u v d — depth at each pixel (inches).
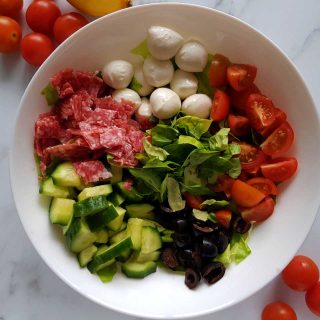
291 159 11.6
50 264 11.2
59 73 11.3
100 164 11.4
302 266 12.3
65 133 11.6
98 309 12.9
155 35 11.1
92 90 11.8
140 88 12.0
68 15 12.0
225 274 11.8
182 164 11.7
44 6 12.2
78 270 11.5
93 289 11.3
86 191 11.2
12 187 11.1
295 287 12.5
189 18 11.2
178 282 11.8
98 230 11.3
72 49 11.2
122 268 11.8
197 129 11.6
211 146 11.5
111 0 11.9
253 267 11.7
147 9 11.0
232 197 11.8
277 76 11.5
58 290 12.9
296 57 13.0
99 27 11.0
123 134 11.4
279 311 12.5
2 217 12.8
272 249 11.7
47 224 11.6
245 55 11.6
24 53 12.1
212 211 11.8
